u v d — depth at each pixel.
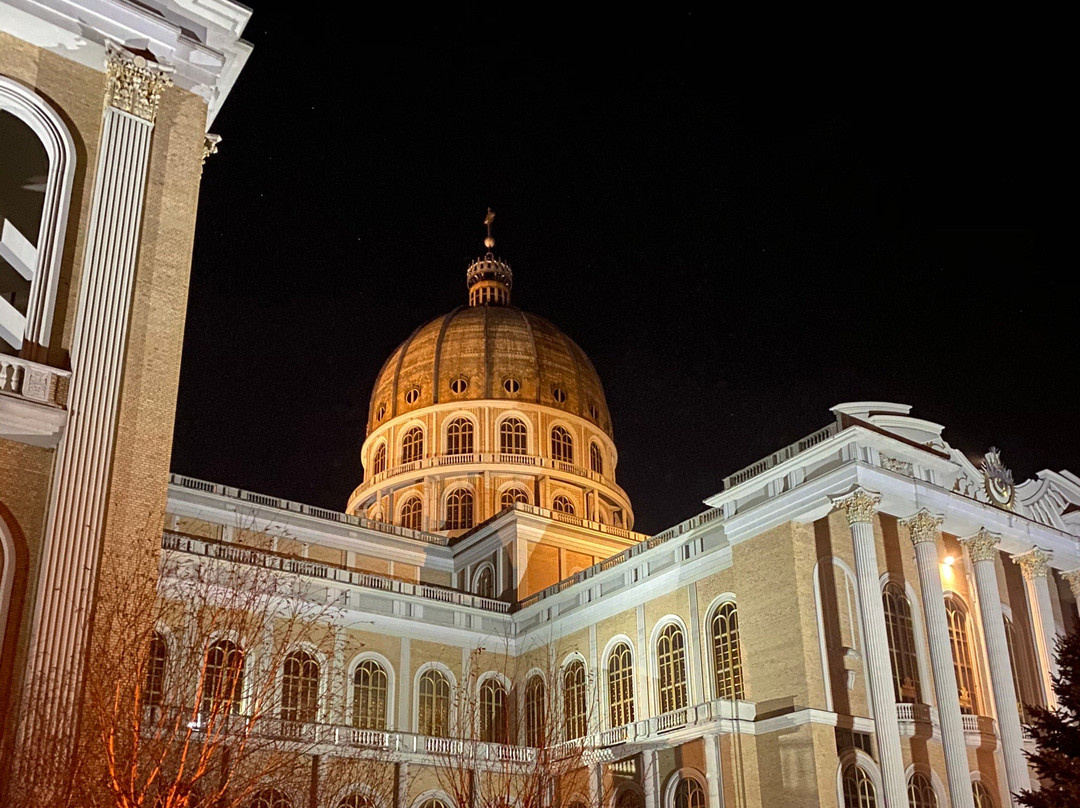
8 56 25.03
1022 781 49.53
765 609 51.44
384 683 59.97
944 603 52.62
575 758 53.16
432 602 64.19
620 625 61.22
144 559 22.92
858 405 52.78
